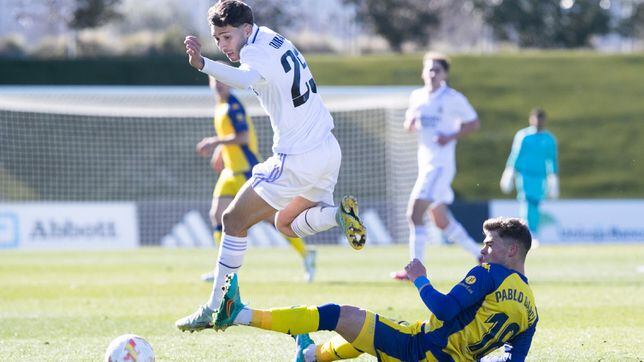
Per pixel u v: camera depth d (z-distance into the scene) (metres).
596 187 97.75
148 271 51.91
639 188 97.50
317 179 23.00
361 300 37.00
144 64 118.69
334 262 58.25
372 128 96.50
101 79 116.81
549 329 29.20
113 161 95.38
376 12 140.00
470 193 96.75
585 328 29.39
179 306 35.69
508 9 142.00
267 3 135.62
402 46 142.62
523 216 69.38
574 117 109.88
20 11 130.38
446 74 44.19
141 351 20.73
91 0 129.88
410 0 140.88
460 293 19.56
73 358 24.55
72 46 130.62
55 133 96.00
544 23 143.75
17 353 25.36
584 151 103.94
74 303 36.97
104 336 28.44
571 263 56.03
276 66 22.14
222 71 21.25
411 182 94.38
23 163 94.44
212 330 29.34
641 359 23.98
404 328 20.30
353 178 94.94
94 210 75.88
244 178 43.19
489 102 112.75
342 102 94.38
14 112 95.12
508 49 145.50
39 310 34.88
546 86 116.25
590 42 146.50
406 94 89.75
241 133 42.31
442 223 47.91
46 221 75.19
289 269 52.50
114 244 75.81
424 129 44.06
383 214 78.50
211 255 66.12
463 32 152.62
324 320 20.30
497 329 19.72
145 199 91.88
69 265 56.59
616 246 73.50
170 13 137.00
